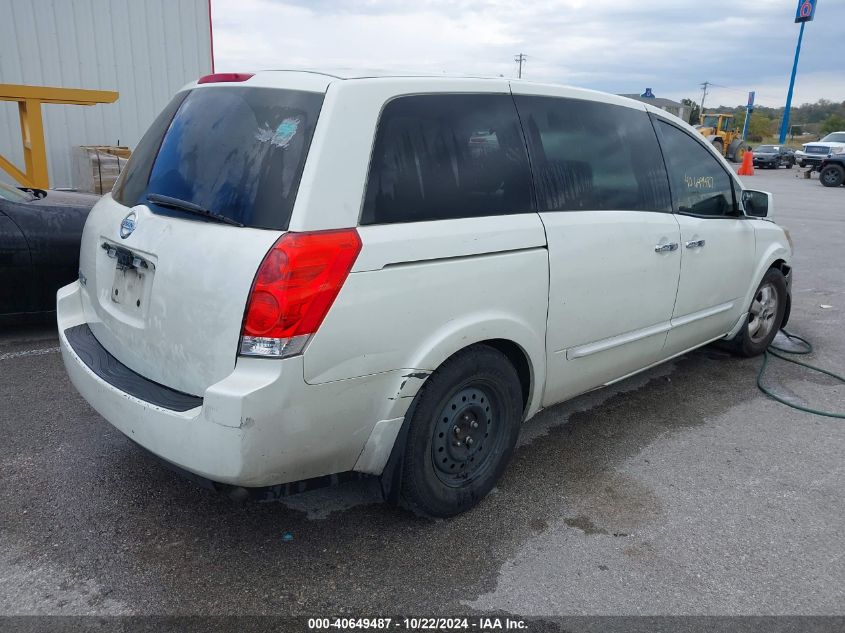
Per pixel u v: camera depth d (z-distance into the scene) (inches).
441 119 109.0
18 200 206.5
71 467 131.3
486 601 99.0
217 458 89.1
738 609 99.0
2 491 122.5
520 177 119.3
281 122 97.5
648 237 143.1
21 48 404.8
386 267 96.7
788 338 230.8
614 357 144.1
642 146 148.7
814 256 390.0
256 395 87.0
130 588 99.1
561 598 100.1
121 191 120.8
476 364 111.2
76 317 128.6
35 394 164.2
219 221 95.3
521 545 112.3
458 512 118.1
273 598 98.2
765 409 171.5
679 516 122.5
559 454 144.9
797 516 123.6
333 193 93.3
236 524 115.2
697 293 164.7
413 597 99.3
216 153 101.7
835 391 184.7
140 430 97.1
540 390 127.8
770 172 1365.7
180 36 458.6
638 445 150.1
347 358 94.2
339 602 97.9
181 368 97.3
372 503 123.1
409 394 102.8
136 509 118.3
